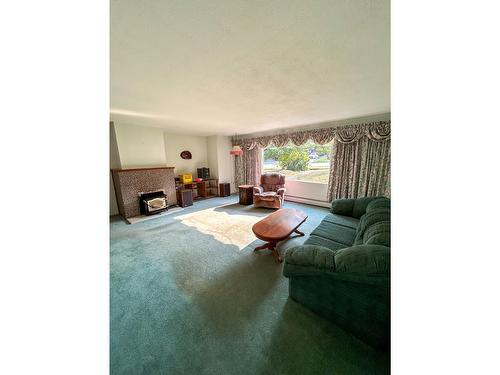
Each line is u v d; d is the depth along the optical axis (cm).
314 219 354
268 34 112
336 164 400
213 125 411
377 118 338
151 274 192
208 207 455
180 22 100
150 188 416
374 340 113
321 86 195
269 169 562
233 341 120
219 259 221
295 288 146
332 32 111
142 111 288
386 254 107
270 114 315
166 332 127
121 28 104
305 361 107
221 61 143
